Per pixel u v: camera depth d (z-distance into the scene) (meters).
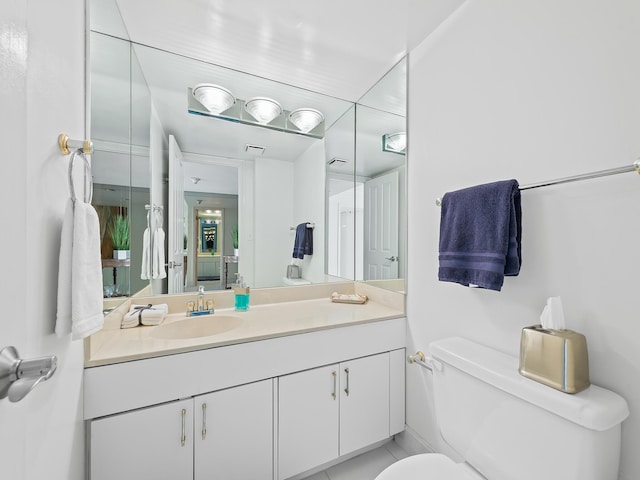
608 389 0.80
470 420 1.00
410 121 1.57
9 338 0.42
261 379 1.21
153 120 1.65
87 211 0.75
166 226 1.70
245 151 1.92
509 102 1.06
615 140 0.79
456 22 1.28
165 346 1.08
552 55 0.93
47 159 0.66
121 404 0.98
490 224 1.01
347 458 1.52
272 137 1.98
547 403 0.77
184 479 1.07
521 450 0.84
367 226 1.97
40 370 0.44
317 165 2.10
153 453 1.03
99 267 0.80
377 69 1.68
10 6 0.41
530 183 0.99
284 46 1.47
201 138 1.80
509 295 1.06
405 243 1.62
